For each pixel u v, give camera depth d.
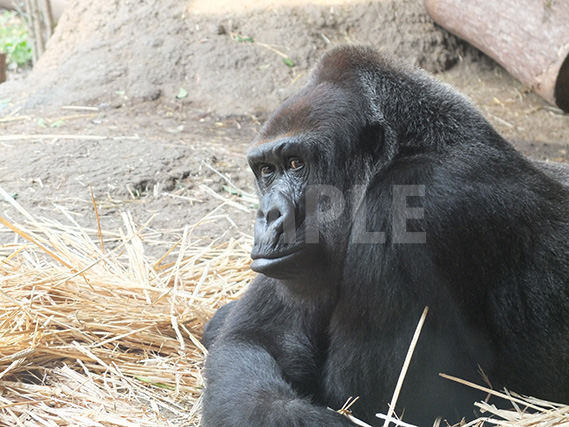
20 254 16.17
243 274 15.77
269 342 10.75
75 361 12.71
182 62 27.78
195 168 21.36
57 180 20.23
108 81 27.08
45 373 12.18
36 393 11.55
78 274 13.88
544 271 9.86
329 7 29.88
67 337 13.10
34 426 10.68
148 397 11.74
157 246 17.44
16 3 40.84
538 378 9.88
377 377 9.70
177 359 12.85
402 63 10.74
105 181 20.23
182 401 11.72
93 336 13.08
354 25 29.67
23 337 12.68
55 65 28.64
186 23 29.20
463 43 29.89
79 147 22.17
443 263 9.36
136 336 13.25
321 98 10.30
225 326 11.32
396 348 9.55
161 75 27.31
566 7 23.59
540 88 24.50
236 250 17.03
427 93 10.21
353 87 10.27
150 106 26.34
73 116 25.14
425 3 29.20
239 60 27.91
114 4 29.94
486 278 9.59
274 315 11.02
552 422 9.16
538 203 9.96
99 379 12.18
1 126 24.30
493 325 9.80
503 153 10.08
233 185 20.66
